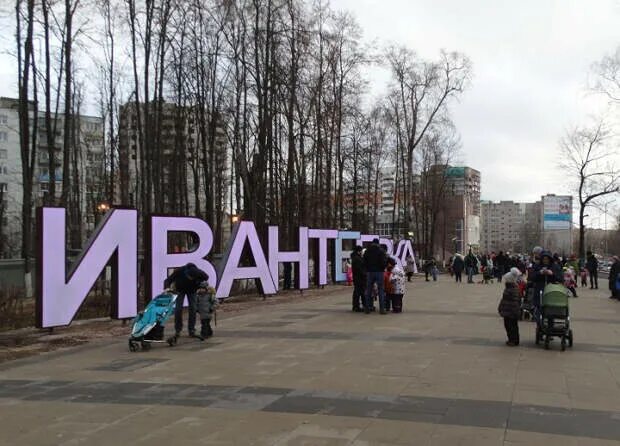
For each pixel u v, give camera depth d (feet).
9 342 40.06
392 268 55.21
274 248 75.05
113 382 27.12
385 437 18.40
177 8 88.43
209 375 28.17
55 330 46.29
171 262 55.52
